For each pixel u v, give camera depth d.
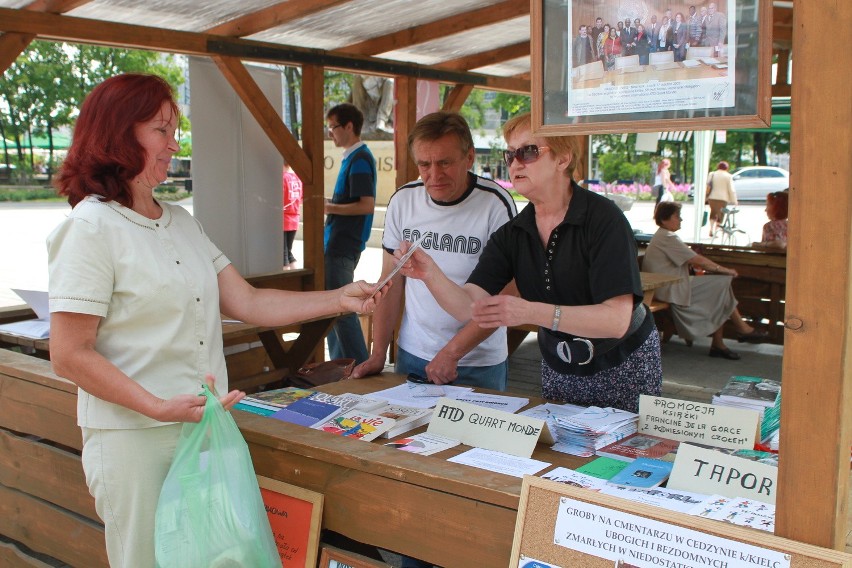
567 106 1.55
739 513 1.50
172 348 1.84
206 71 5.09
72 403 2.41
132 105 1.75
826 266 1.23
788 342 1.29
